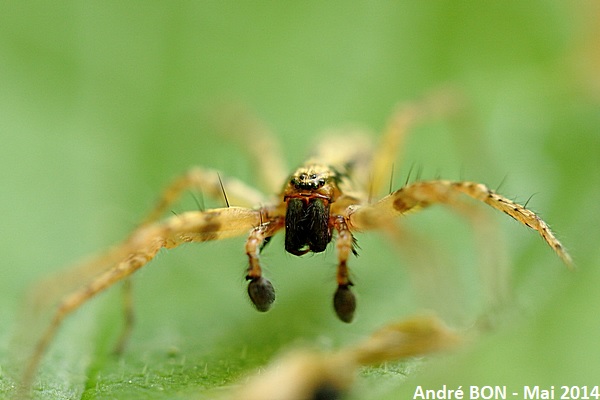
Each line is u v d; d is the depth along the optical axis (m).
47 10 0.06
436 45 0.06
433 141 0.06
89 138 0.05
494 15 0.06
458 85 0.06
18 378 0.05
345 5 0.06
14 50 0.06
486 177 0.05
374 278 0.05
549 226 0.05
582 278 0.05
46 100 0.05
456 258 0.05
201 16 0.06
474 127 0.05
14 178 0.05
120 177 0.05
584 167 0.05
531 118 0.05
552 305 0.05
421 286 0.05
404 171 0.06
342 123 0.06
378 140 0.06
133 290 0.05
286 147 0.06
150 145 0.05
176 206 0.05
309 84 0.06
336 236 0.05
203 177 0.05
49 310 0.05
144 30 0.06
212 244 0.05
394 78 0.06
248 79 0.06
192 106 0.06
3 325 0.05
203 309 0.05
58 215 0.05
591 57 0.05
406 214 0.05
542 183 0.05
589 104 0.05
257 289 0.05
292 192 0.05
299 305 0.05
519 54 0.06
